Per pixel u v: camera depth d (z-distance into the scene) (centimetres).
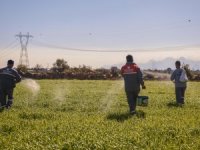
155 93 3609
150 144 1166
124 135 1268
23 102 2470
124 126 1463
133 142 1194
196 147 1145
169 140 1233
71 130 1367
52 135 1293
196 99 2844
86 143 1167
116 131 1349
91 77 9662
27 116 1758
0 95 2152
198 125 1494
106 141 1180
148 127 1434
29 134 1298
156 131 1354
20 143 1185
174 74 2450
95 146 1134
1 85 2144
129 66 1942
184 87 2439
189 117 1731
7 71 2159
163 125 1458
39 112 1859
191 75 9438
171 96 3133
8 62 2178
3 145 1172
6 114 1797
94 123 1534
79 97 2948
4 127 1442
